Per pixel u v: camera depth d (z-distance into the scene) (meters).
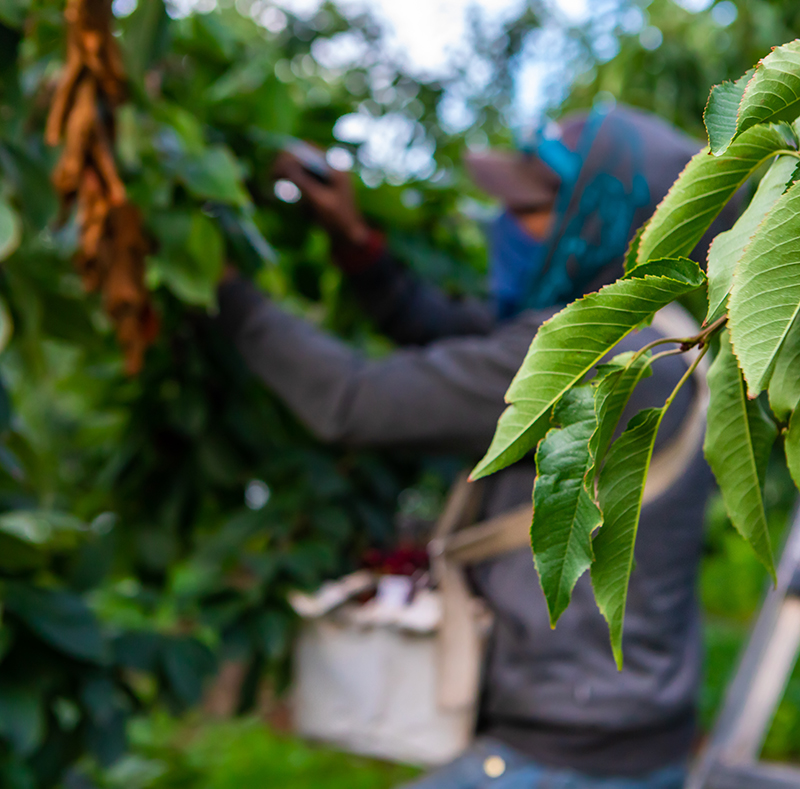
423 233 1.67
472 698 0.98
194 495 1.45
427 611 1.10
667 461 0.91
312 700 1.19
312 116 1.42
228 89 1.23
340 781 2.27
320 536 1.42
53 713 1.12
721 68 2.61
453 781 0.98
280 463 1.43
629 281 0.27
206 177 0.94
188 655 1.24
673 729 0.96
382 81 3.05
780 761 2.59
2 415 1.00
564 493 0.28
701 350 0.28
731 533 4.29
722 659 3.24
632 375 0.28
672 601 0.94
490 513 1.03
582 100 2.91
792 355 0.28
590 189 1.01
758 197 0.27
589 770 0.92
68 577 1.15
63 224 0.89
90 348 1.15
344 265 1.51
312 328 1.15
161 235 0.94
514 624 0.96
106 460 1.56
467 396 1.02
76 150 0.81
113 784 1.67
